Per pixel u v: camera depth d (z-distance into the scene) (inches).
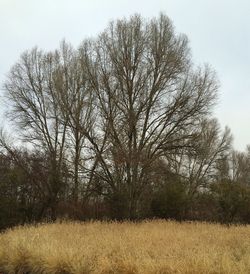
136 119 1279.5
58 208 1277.1
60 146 1384.1
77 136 1343.5
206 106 1314.0
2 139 1627.7
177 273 396.2
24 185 1272.1
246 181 2329.0
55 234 677.9
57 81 1325.0
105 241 568.1
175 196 1284.4
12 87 1446.9
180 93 1300.4
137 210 1280.8
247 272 388.2
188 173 1674.5
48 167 1330.0
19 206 1243.2
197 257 422.6
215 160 1736.0
